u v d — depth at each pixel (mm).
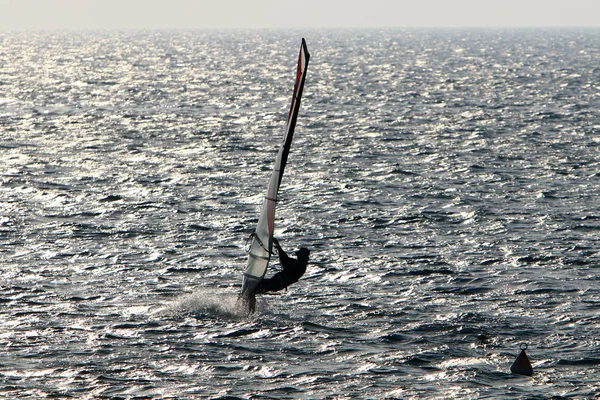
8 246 87500
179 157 156000
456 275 78625
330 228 98500
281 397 51438
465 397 51500
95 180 128625
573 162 149125
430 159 154125
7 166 140375
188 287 74750
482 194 119562
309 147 172000
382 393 52062
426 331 63031
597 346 59562
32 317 65312
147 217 103312
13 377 53594
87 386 52594
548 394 51906
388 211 107938
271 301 70312
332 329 63531
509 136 188875
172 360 57062
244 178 133375
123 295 71812
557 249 88312
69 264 81438
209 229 97625
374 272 79750
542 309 68312
